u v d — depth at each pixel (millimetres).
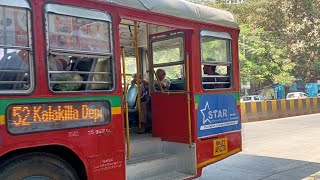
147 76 6730
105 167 4176
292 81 31750
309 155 8922
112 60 4328
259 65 28719
